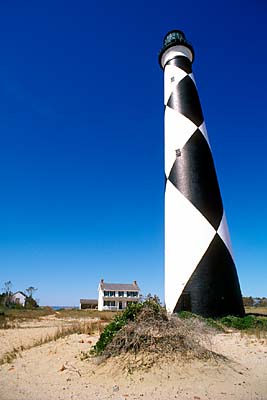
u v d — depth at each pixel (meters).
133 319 8.18
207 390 6.00
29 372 7.68
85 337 11.96
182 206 18.88
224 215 19.38
